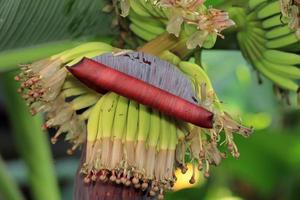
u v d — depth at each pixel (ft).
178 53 4.63
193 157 4.48
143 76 4.29
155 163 4.42
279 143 6.72
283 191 7.00
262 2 4.85
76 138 4.61
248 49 5.04
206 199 7.40
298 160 6.81
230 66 7.29
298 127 7.73
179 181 7.68
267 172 6.94
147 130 4.43
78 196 4.50
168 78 4.31
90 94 4.57
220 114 4.49
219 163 4.52
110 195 4.40
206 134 4.52
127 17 5.04
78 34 5.13
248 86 8.44
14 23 4.98
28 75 4.52
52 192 5.92
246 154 6.82
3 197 5.76
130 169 4.38
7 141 11.50
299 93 4.93
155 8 4.79
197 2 4.46
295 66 5.21
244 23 4.91
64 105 4.57
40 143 5.87
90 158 4.41
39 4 4.97
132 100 4.34
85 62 4.20
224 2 4.89
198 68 4.54
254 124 8.13
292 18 4.61
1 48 5.05
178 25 4.48
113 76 4.21
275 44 4.96
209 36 4.56
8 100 5.77
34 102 4.57
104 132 4.42
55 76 4.50
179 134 4.49
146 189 4.45
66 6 5.04
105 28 5.16
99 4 5.10
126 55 4.33
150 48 4.61
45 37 5.08
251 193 7.33
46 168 5.91
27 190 10.03
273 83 5.22
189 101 4.27
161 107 4.24
